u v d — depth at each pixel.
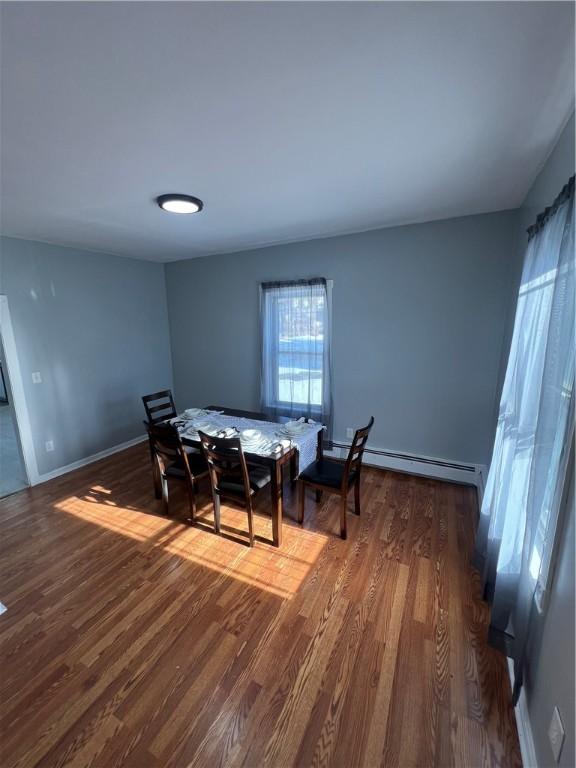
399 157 1.82
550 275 1.43
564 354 1.21
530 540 1.37
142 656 1.68
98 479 3.58
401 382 3.45
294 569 2.25
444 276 3.10
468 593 2.04
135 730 1.38
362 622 1.85
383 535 2.59
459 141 1.66
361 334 3.55
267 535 2.60
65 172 1.90
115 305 4.25
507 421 1.94
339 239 3.50
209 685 1.55
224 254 4.27
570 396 1.16
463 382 3.19
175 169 1.91
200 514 2.90
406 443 3.53
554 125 1.52
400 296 3.30
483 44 1.06
